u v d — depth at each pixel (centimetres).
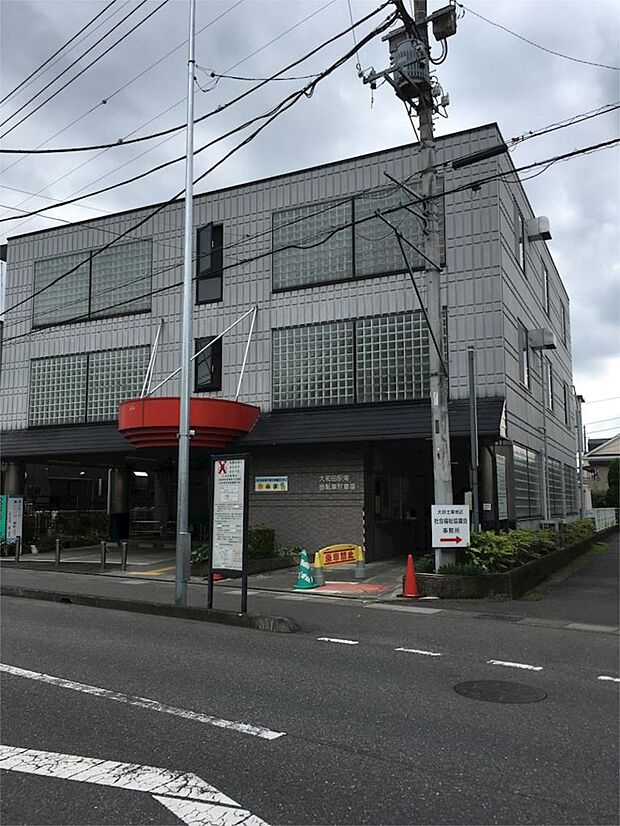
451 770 449
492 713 577
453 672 725
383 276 1873
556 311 2803
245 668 735
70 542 2472
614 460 5344
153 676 697
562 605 1214
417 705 598
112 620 1078
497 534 1506
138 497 3897
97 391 2281
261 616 1005
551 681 694
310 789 418
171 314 2184
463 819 380
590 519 2975
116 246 2314
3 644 870
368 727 535
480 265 1741
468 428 1625
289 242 2016
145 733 520
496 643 889
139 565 1905
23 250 2508
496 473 1742
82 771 445
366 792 414
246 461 1074
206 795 409
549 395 2486
